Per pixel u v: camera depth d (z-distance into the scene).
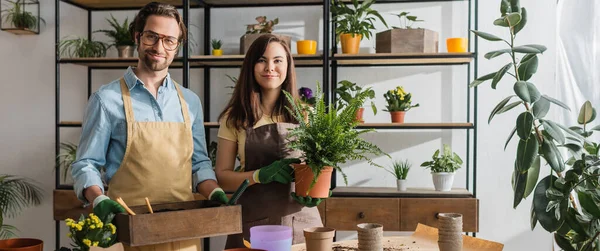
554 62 3.72
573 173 2.36
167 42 1.92
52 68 4.11
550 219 2.36
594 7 3.38
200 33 4.01
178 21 1.97
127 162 1.98
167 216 1.41
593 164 2.33
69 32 4.07
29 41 4.12
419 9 3.84
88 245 1.27
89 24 4.06
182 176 2.04
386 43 3.53
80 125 3.77
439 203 3.42
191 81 4.02
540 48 2.45
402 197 3.48
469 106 3.73
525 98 2.38
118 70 4.07
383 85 3.87
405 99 3.58
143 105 2.01
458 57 3.40
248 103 2.34
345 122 2.06
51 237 4.13
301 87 3.91
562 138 2.35
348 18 3.54
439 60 3.58
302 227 2.33
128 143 1.96
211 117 4.00
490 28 3.79
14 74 4.14
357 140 2.05
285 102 2.38
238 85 2.37
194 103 2.16
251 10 3.97
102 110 1.95
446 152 3.58
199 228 1.46
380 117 3.88
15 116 4.15
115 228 1.33
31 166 4.14
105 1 3.84
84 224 1.29
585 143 2.60
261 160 2.36
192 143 2.08
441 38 3.83
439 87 3.83
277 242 1.52
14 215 4.14
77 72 4.07
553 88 3.72
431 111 3.84
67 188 3.75
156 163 1.98
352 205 3.46
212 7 3.99
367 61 3.67
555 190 2.36
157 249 1.70
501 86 3.79
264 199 2.30
